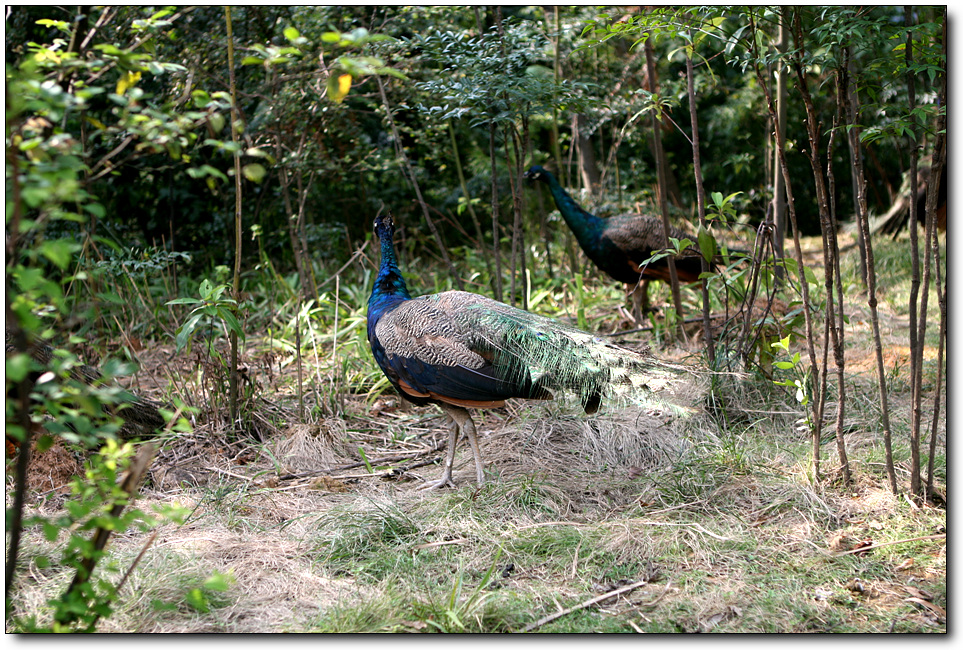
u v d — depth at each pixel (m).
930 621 2.82
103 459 2.39
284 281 7.18
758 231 4.81
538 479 4.07
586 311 7.07
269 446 4.64
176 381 5.36
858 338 6.07
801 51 3.51
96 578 3.05
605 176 9.73
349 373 5.62
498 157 9.58
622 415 4.68
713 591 3.04
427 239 9.59
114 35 4.66
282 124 6.30
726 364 4.95
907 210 9.10
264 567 3.27
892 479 3.65
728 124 10.90
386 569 3.28
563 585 3.15
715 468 4.05
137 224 8.60
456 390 3.93
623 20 4.07
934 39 3.62
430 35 5.99
